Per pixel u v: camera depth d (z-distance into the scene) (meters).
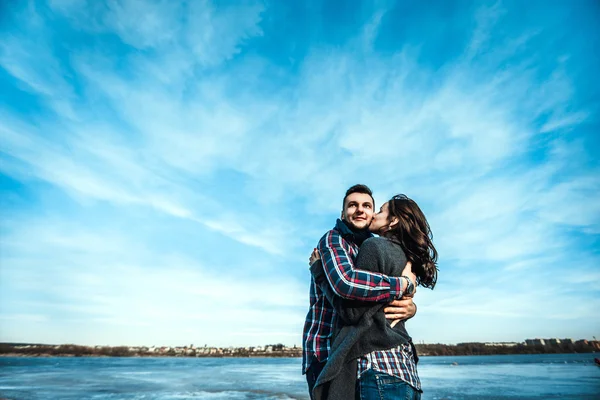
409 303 1.79
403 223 2.03
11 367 44.12
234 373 36.19
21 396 13.55
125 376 27.84
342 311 1.70
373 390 1.59
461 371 42.66
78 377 25.62
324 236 2.00
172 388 17.81
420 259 1.96
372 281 1.65
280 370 46.12
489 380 26.03
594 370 38.19
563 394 16.11
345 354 1.61
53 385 18.56
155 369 44.69
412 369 1.75
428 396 15.55
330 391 1.61
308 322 1.94
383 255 1.80
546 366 53.84
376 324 1.68
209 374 33.38
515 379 26.88
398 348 1.73
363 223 2.10
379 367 1.63
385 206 2.19
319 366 1.79
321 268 1.87
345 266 1.72
